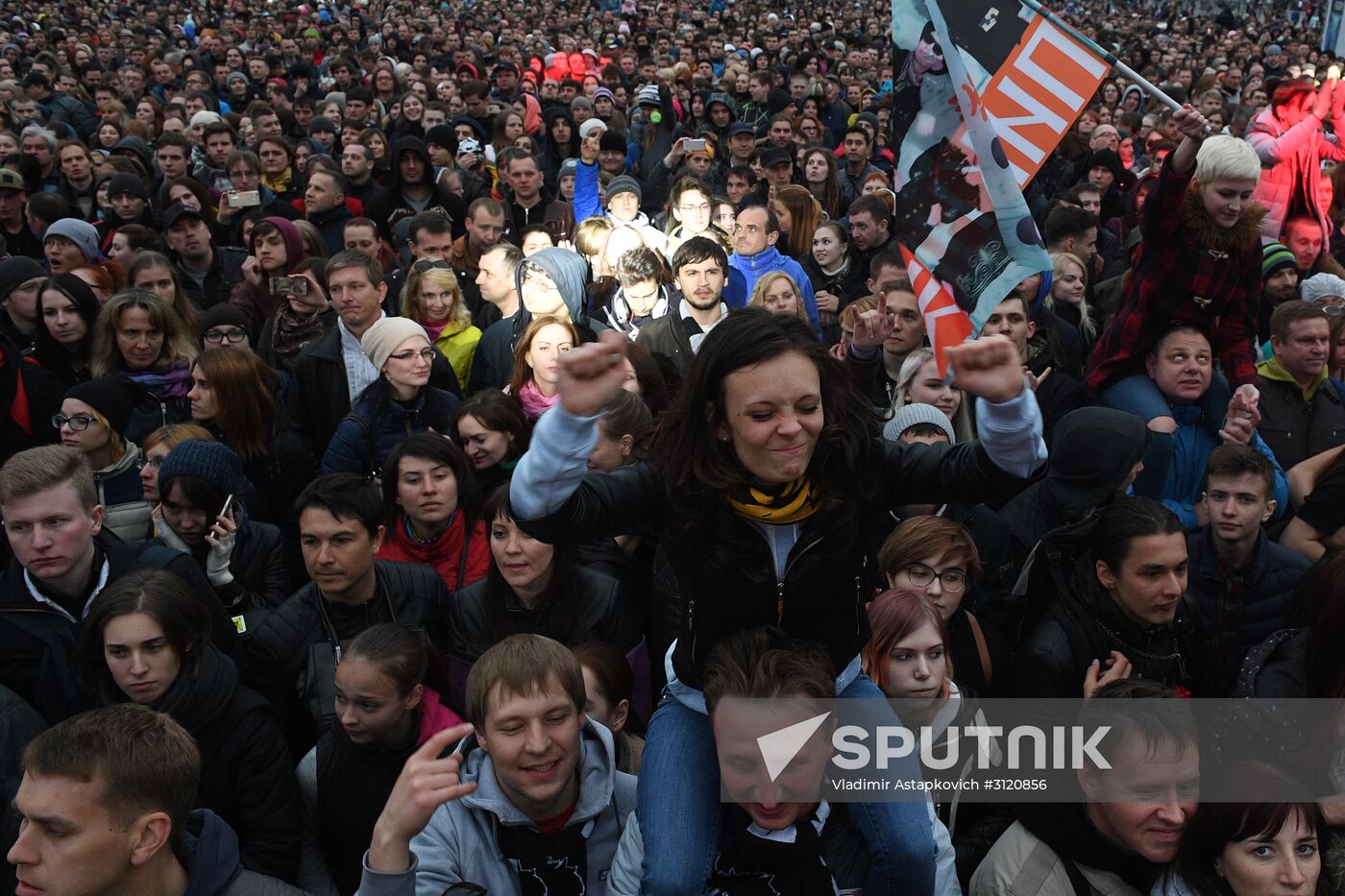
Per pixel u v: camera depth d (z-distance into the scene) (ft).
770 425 6.40
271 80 49.78
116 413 14.73
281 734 10.17
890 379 17.54
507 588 11.93
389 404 16.48
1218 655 11.41
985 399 6.27
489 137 43.24
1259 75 62.34
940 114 7.95
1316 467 14.05
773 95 45.06
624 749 10.24
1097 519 10.28
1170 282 14.62
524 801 8.40
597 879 8.63
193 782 8.00
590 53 62.64
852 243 25.12
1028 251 7.66
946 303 7.89
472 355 20.10
